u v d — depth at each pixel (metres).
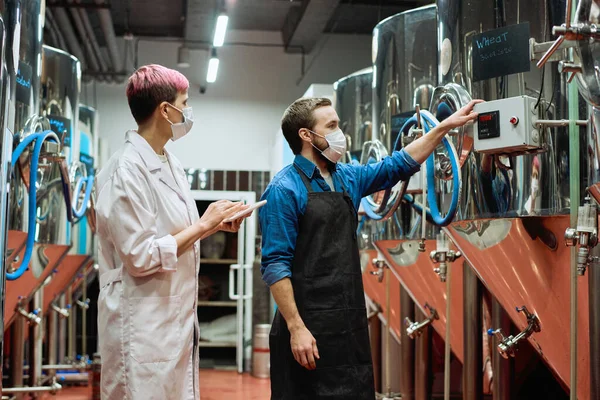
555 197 2.26
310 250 2.27
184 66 8.39
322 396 2.22
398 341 4.79
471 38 2.54
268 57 8.73
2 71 2.23
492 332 2.76
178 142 8.55
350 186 2.39
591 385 2.25
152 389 2.12
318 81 8.70
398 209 3.56
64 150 4.34
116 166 2.16
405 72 3.63
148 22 8.23
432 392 4.53
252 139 8.63
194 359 2.28
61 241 4.14
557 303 2.37
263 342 7.41
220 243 8.38
